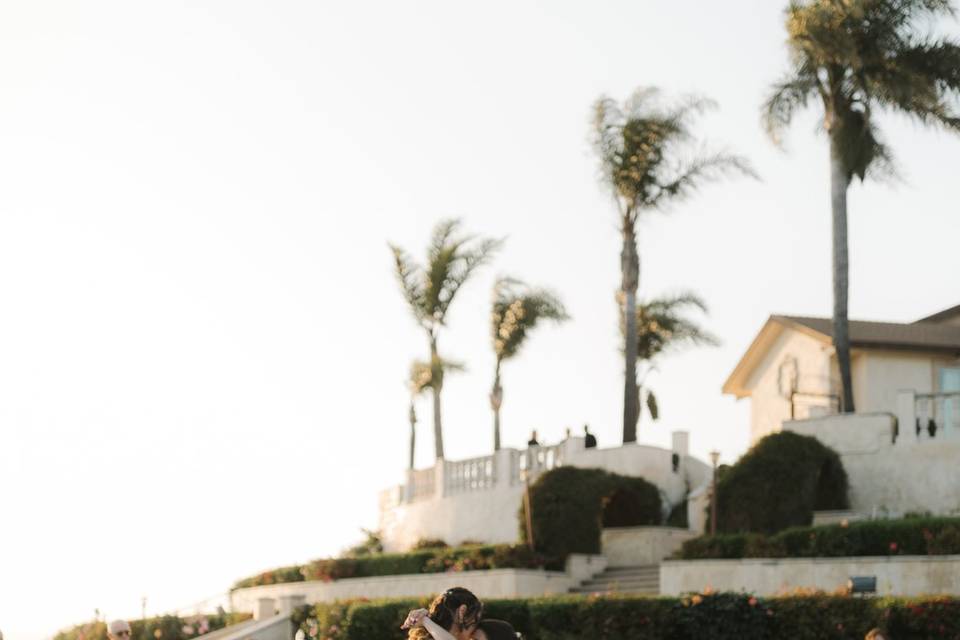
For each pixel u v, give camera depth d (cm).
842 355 3791
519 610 2917
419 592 3675
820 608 2567
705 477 4106
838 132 3806
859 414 3619
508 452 4225
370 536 4881
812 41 3706
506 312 5222
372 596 3847
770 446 3462
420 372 4853
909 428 3550
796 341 4719
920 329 4603
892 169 3878
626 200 4212
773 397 4891
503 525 4172
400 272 4909
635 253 4212
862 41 3778
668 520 3931
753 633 2614
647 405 4769
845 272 3834
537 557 3516
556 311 5181
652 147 4162
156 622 4084
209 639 3494
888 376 4384
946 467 3475
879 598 2533
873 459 3575
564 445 4072
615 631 2733
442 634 1012
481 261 4897
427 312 4869
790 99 3881
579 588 3538
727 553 3098
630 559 3681
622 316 4725
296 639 3089
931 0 3772
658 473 3959
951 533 2814
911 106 3769
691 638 2664
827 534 2961
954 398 3516
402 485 4800
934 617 2441
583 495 3650
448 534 4412
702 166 4153
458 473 4434
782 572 2975
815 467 3478
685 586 3114
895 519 3088
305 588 4097
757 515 3381
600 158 4203
